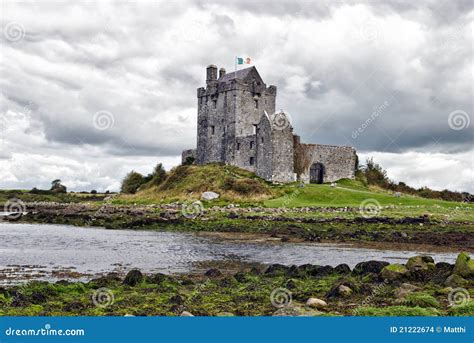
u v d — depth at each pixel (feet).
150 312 61.87
